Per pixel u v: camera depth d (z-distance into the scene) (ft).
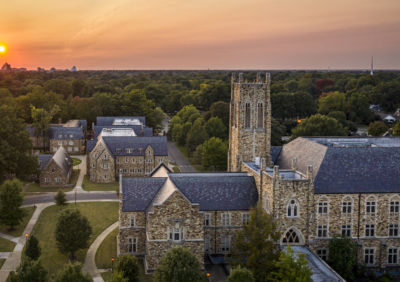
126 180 288.92
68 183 474.49
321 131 585.22
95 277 252.21
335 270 254.88
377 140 347.15
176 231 253.44
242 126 326.85
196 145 611.88
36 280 199.62
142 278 248.32
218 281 248.52
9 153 420.36
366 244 271.08
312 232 260.83
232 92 346.54
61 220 273.13
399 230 272.92
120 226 276.21
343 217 268.62
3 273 255.09
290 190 255.50
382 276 262.26
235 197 282.97
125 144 515.50
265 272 231.71
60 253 283.38
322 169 272.72
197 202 277.23
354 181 269.85
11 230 324.19
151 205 271.69
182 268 213.25
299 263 213.66
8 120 449.48
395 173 275.80
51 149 635.66
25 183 468.75
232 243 279.90
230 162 356.38
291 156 323.37
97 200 409.49
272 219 256.73
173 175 301.02
